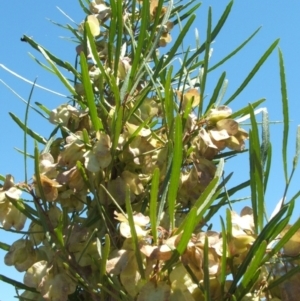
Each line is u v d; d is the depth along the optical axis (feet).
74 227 1.15
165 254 0.88
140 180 1.18
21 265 1.14
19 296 1.13
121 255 0.93
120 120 1.11
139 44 1.25
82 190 1.18
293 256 0.90
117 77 1.31
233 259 0.92
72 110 1.29
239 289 0.88
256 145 0.95
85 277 1.06
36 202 1.08
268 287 0.92
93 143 1.18
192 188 1.13
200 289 0.89
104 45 1.50
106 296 1.07
